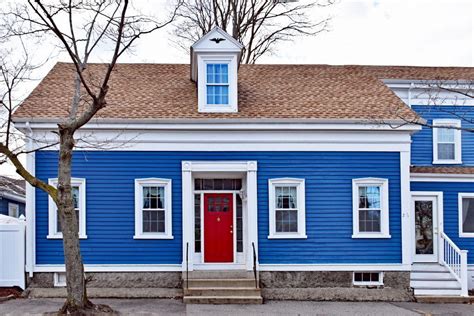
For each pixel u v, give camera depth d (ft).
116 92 69.00
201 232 66.28
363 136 64.69
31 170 61.77
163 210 63.36
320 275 63.31
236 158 63.82
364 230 64.34
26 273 61.41
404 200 64.39
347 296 62.23
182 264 62.34
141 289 61.62
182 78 75.10
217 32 66.03
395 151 64.85
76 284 48.83
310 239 63.67
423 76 79.61
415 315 53.78
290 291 62.28
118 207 62.80
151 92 69.87
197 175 65.57
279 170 64.03
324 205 64.08
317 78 76.59
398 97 71.36
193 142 63.67
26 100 65.26
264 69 79.10
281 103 67.82
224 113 64.69
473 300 61.57
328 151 64.49
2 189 99.30
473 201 71.41
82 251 62.13
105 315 49.21
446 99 76.18
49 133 62.49
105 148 62.64
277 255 63.26
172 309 54.13
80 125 48.93
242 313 52.85
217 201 66.85
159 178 63.16
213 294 59.26
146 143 63.36
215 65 66.33
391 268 63.57
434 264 69.31
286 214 64.08
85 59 50.24
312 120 63.26
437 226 70.13
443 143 76.84
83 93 67.15
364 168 64.54
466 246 70.54
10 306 54.34
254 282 60.85
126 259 62.39
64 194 48.60
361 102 68.33
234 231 66.39
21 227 62.03
